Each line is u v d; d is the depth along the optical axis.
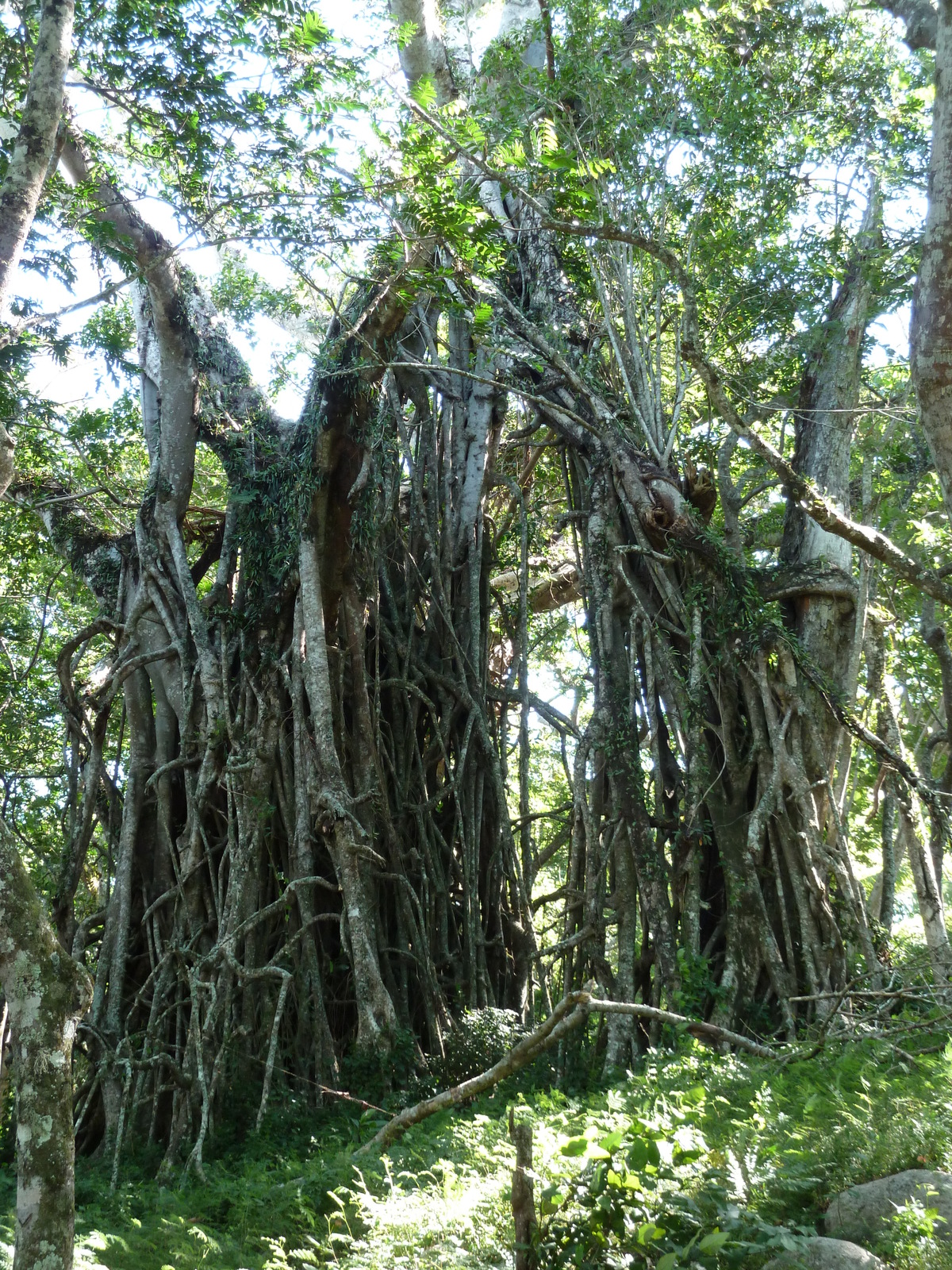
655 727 13.62
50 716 19.92
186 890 14.47
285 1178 8.15
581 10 13.50
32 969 4.89
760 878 12.52
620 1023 12.16
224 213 10.88
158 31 10.06
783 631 13.22
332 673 14.80
